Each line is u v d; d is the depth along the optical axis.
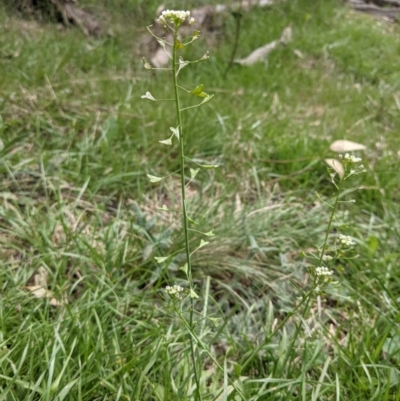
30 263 2.00
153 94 3.49
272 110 3.60
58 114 2.97
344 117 3.62
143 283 2.03
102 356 1.53
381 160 2.97
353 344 1.70
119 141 2.86
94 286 1.86
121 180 2.55
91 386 1.49
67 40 4.08
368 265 2.18
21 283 1.87
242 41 4.86
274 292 2.06
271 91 4.03
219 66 4.30
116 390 1.45
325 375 1.64
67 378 1.44
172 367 1.55
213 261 2.10
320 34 5.34
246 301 2.02
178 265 2.07
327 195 2.75
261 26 5.18
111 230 2.18
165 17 1.08
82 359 1.55
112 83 3.53
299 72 4.41
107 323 1.72
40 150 2.60
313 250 2.29
